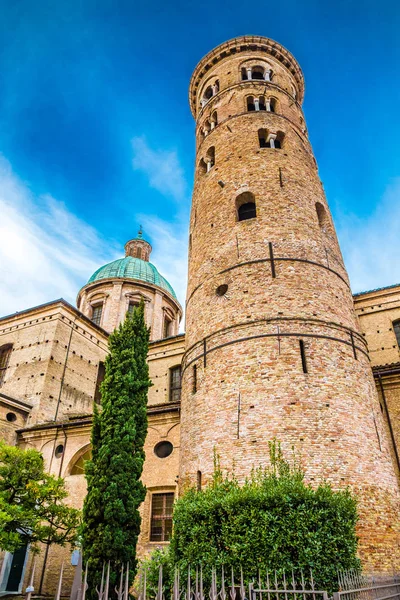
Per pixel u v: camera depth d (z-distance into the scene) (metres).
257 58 34.91
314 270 22.56
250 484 16.59
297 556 13.22
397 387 24.34
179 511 16.44
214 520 14.82
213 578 8.77
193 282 25.23
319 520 13.61
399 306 30.91
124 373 22.14
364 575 14.10
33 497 20.34
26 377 35.66
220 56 36.06
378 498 17.20
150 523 25.80
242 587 9.70
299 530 13.45
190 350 23.08
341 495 15.07
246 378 19.62
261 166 26.75
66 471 30.12
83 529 18.52
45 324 37.75
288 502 14.02
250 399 19.05
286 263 22.41
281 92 32.97
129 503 18.80
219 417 19.47
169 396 36.84
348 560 13.20
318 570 12.78
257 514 14.12
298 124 31.89
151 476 27.03
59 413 35.12
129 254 60.69
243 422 18.67
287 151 28.17
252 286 21.98
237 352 20.47
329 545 13.20
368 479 17.42
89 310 50.03
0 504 18.33
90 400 38.59
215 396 20.11
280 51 36.16
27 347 37.34
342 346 20.56
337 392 19.02
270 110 31.86
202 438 19.62
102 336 42.12
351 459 17.53
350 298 23.77
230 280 22.88
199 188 29.30
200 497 16.30
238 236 24.12
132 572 17.64
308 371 19.22
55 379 35.62
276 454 17.44
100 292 50.38
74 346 38.50
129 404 21.23
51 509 21.00
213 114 33.00
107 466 19.55
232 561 13.73
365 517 16.55
